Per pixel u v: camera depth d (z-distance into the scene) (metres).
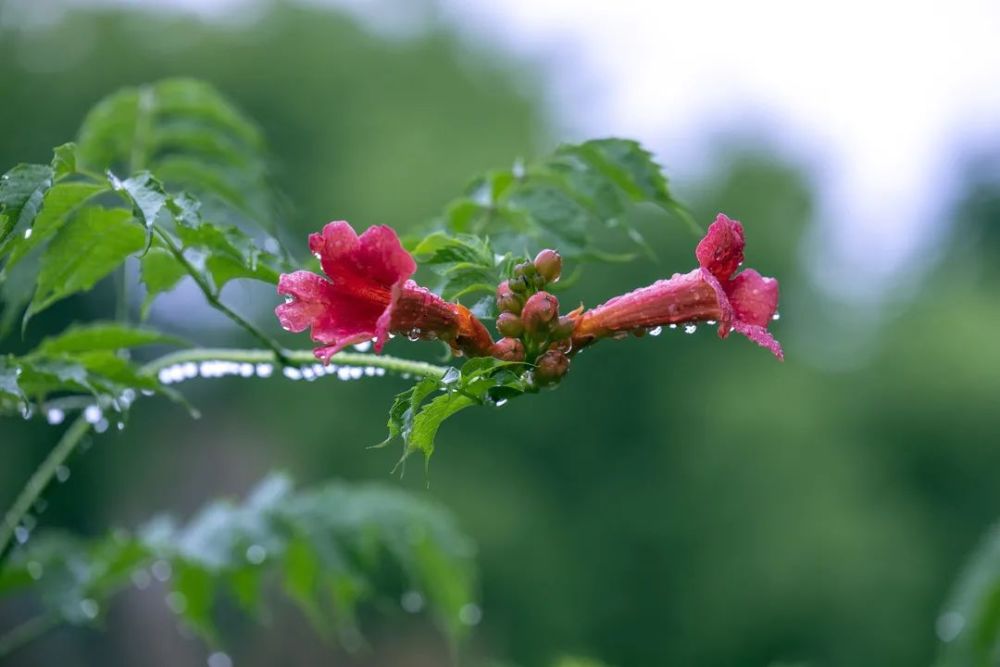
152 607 23.72
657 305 2.64
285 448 26.59
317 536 4.42
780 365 29.55
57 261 2.95
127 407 3.11
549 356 2.55
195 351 3.24
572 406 27.86
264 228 4.33
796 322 31.19
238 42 29.70
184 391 25.34
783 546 27.23
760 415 28.22
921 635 27.28
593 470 27.92
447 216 3.70
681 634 27.16
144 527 4.38
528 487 27.64
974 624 4.53
